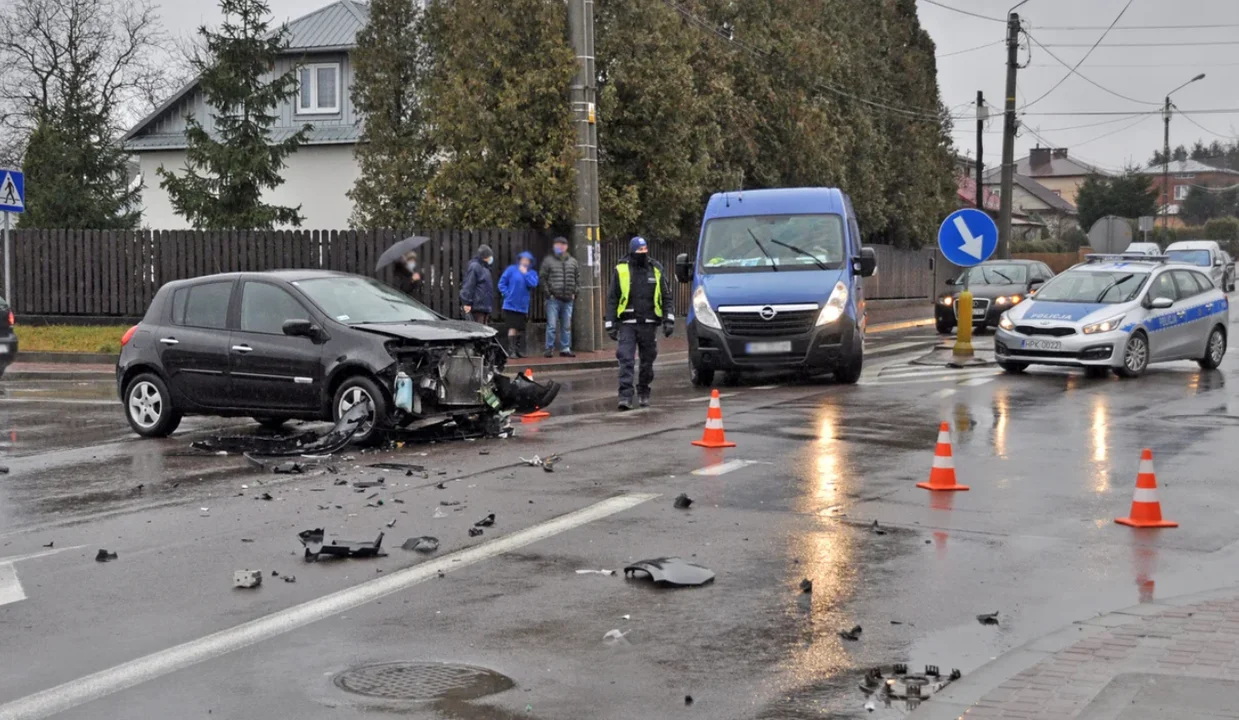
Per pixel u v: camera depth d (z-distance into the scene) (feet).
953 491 33.22
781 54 116.98
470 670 19.58
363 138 104.73
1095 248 100.53
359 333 41.45
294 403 42.37
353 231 83.35
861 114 138.92
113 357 75.15
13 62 149.69
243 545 27.86
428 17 95.20
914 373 64.64
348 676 19.31
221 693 18.61
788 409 49.80
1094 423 45.47
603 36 89.45
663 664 19.85
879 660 20.07
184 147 128.67
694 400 53.88
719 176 105.40
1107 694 17.53
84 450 41.91
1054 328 60.59
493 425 43.09
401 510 31.14
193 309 44.88
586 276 80.48
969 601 23.31
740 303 58.03
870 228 146.41
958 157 197.16
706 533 28.58
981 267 104.47
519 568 25.72
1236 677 18.25
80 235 88.63
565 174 81.20
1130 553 26.86
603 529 29.01
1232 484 34.19
